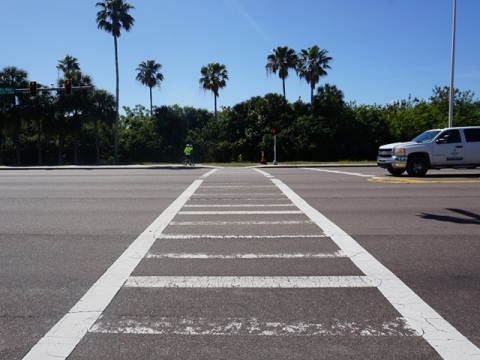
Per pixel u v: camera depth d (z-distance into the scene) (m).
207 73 59.47
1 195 13.26
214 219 9.02
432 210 9.91
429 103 66.12
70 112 45.38
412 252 6.35
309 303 4.46
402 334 3.75
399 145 18.14
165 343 3.62
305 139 52.84
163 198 12.31
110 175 21.64
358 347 3.52
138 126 66.06
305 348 3.51
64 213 9.91
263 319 4.07
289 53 55.34
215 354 3.42
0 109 41.31
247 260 6.01
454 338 3.67
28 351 3.50
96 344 3.61
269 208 10.38
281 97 58.50
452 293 4.72
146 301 4.54
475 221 8.62
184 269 5.62
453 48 27.28
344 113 58.19
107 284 5.07
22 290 4.90
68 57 52.09
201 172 23.50
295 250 6.50
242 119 58.38
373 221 8.68
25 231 7.98
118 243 7.03
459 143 17.62
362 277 5.25
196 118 70.69
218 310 4.29
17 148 43.12
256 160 54.00
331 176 19.27
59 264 5.89
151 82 68.06
